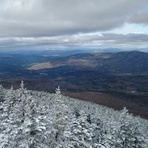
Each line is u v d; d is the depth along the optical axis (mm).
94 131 31672
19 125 18156
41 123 17719
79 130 25172
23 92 26781
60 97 20203
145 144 29578
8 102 27516
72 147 21031
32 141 16609
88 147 24078
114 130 29781
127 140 28812
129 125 29656
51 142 18672
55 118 19531
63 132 20016
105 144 28547
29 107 17844
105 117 39406
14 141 17719
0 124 20719
